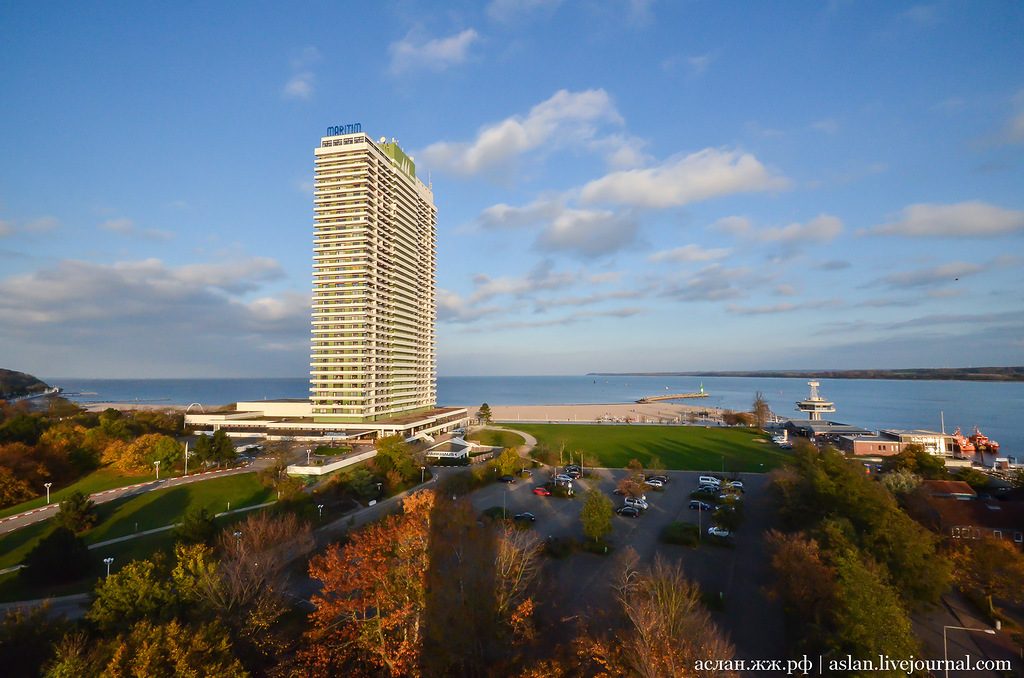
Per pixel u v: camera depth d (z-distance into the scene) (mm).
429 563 38969
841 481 66688
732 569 61125
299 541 59094
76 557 56844
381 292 170875
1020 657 43719
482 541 43312
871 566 46500
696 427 188000
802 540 53219
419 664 35281
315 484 96750
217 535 64750
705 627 39250
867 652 38375
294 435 148625
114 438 116250
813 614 45125
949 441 134250
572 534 72438
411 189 193625
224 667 32031
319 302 163000
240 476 101875
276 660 38469
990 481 98500
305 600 49500
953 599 53875
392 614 36625
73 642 34469
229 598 41906
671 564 62406
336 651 36781
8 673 32844
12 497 83875
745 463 124812
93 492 90938
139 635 32281
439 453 125438
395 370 178625
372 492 88562
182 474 104188
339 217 164875
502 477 105750
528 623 42156
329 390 158125
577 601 51938
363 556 38750
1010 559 50656
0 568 59750
